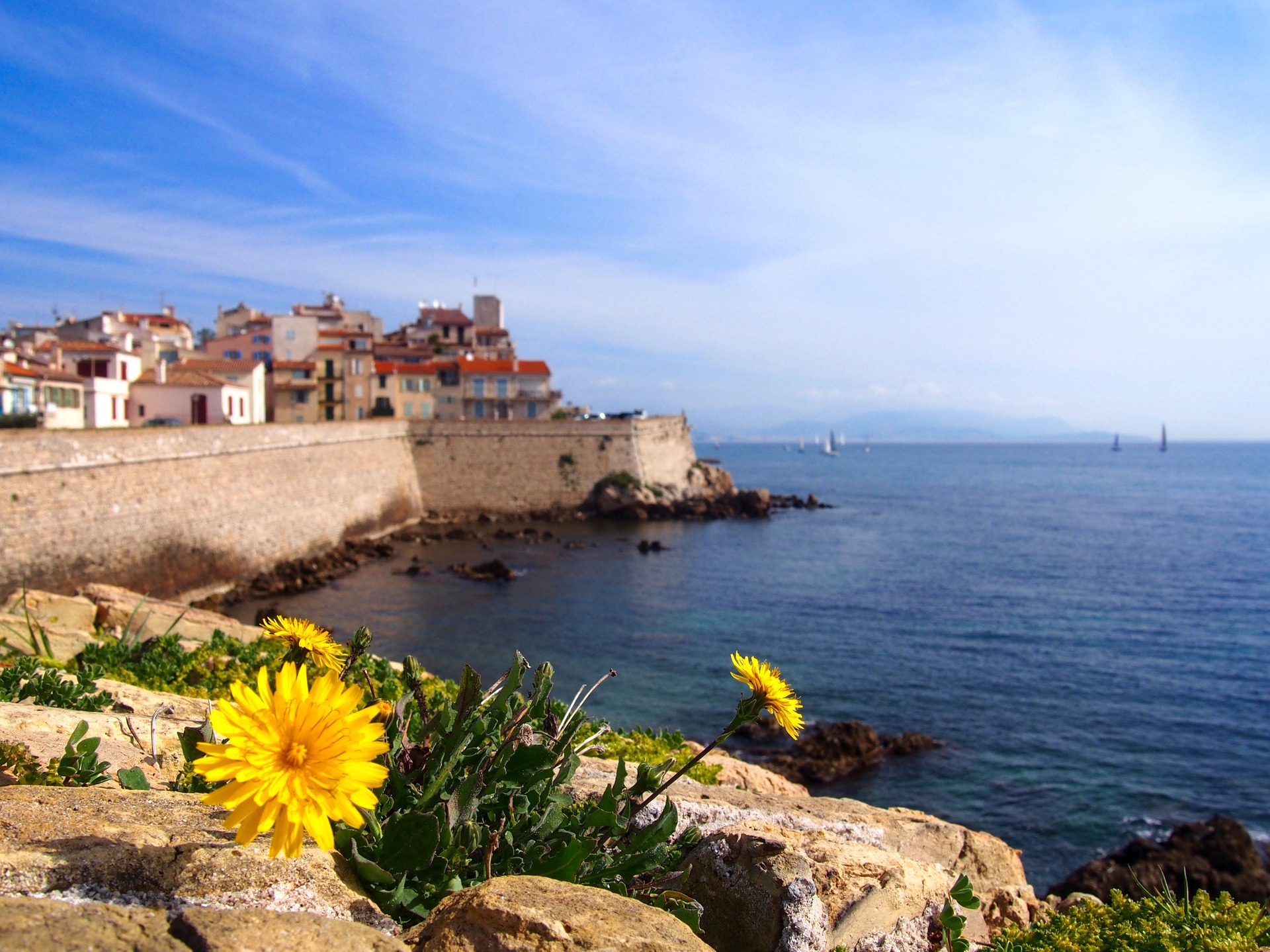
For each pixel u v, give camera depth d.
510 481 88.56
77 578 40.91
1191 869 22.59
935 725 34.41
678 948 3.83
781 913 5.34
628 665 41.28
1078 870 23.03
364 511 73.50
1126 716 35.78
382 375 97.19
